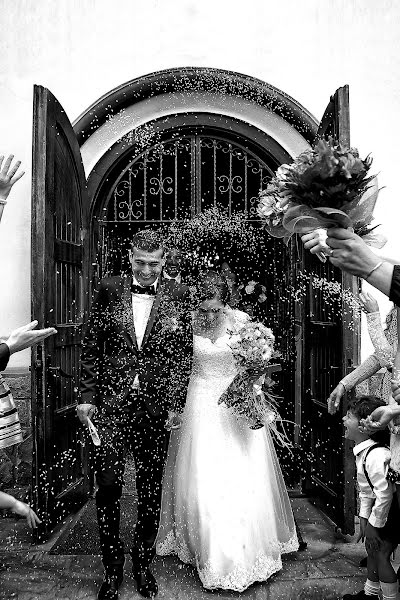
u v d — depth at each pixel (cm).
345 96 378
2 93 461
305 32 466
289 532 336
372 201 175
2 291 455
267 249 512
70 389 419
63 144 410
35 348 363
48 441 367
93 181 475
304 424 465
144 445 295
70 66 466
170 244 492
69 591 303
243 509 301
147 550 297
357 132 462
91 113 461
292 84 467
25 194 459
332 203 168
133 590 300
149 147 486
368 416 271
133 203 540
